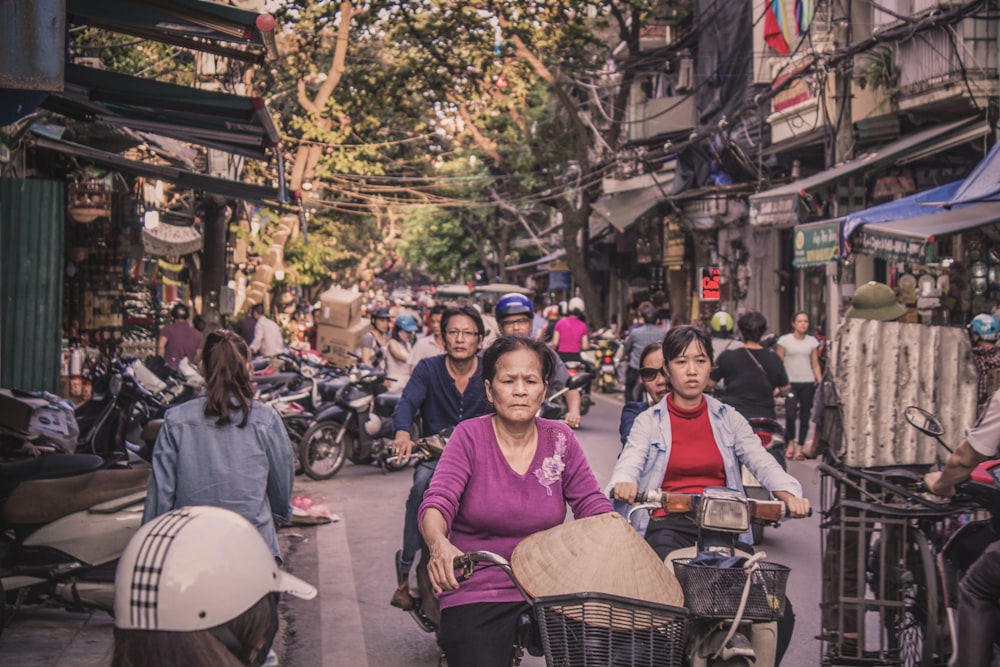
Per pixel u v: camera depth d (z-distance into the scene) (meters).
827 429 5.54
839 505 5.40
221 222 21.03
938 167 18.67
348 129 26.48
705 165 29.11
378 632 6.80
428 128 32.38
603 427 17.75
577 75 34.25
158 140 15.70
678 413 4.96
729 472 4.94
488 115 31.14
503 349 3.92
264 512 5.24
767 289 27.59
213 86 17.48
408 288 92.50
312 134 25.80
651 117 30.95
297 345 20.50
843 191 19.39
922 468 5.46
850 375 5.41
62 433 7.14
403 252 67.38
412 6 27.69
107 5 7.22
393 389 13.80
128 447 7.86
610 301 46.62
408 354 14.09
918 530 5.25
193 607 2.57
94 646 6.28
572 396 7.16
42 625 6.70
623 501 4.51
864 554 5.34
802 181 19.95
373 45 31.98
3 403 6.67
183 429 5.18
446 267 62.69
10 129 11.20
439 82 29.89
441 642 3.91
